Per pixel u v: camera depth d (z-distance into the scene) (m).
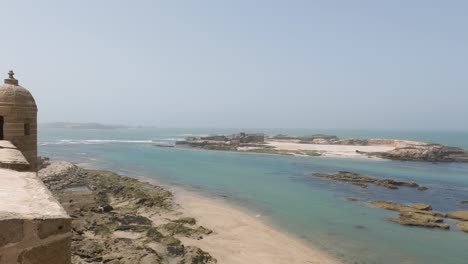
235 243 23.19
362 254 22.11
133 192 36.78
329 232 26.14
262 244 23.20
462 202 37.00
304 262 20.62
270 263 20.28
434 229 27.33
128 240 21.78
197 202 34.34
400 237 25.34
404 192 41.91
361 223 28.50
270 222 28.27
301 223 28.20
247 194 38.78
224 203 34.28
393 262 21.02
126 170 57.28
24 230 3.46
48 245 3.62
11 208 3.78
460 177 54.12
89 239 21.81
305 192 40.41
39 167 50.91
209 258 20.19
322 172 56.28
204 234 24.55
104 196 35.22
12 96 13.59
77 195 35.38
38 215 3.62
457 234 26.27
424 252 22.67
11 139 13.57
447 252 22.73
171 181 46.91
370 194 40.06
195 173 54.06
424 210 32.84
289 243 23.61
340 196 38.53
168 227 25.22
